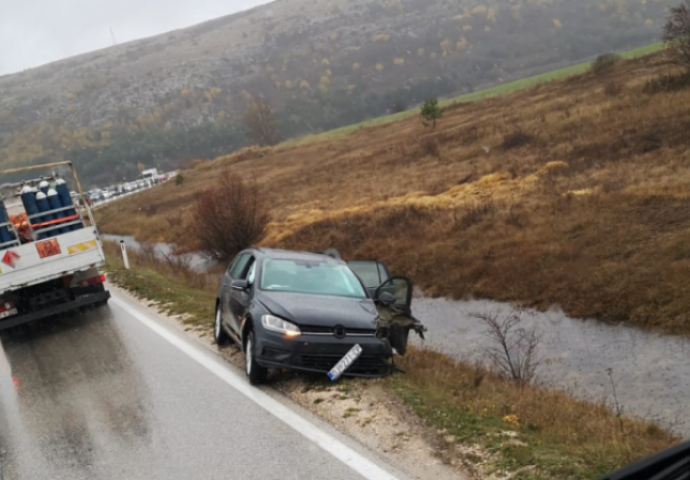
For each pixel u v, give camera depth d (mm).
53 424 7227
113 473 5758
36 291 12812
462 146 44938
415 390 7520
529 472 5105
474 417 6605
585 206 22109
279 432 6402
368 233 26562
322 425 6547
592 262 17438
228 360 9266
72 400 8031
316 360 7734
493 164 35281
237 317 8859
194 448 6148
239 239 27094
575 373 12750
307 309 7969
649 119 33125
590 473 4980
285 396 7547
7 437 6992
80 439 6676
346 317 7973
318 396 7395
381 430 6285
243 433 6445
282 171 65062
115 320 12828
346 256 24734
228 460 5820
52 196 12883
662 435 7895
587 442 6266
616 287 15555
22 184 12938
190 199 59250
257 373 7918
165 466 5801
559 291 16484
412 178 39281
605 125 35469
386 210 29359
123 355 10008
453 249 21828
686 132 28719
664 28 40062
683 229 17750
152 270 22641
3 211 12422
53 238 12609
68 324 12875
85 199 13398
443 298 19078
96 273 13328
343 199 37875
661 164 25641
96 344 10984
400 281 9891
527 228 21844
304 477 5363
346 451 5844
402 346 9250
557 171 29328
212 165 92500
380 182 40969
